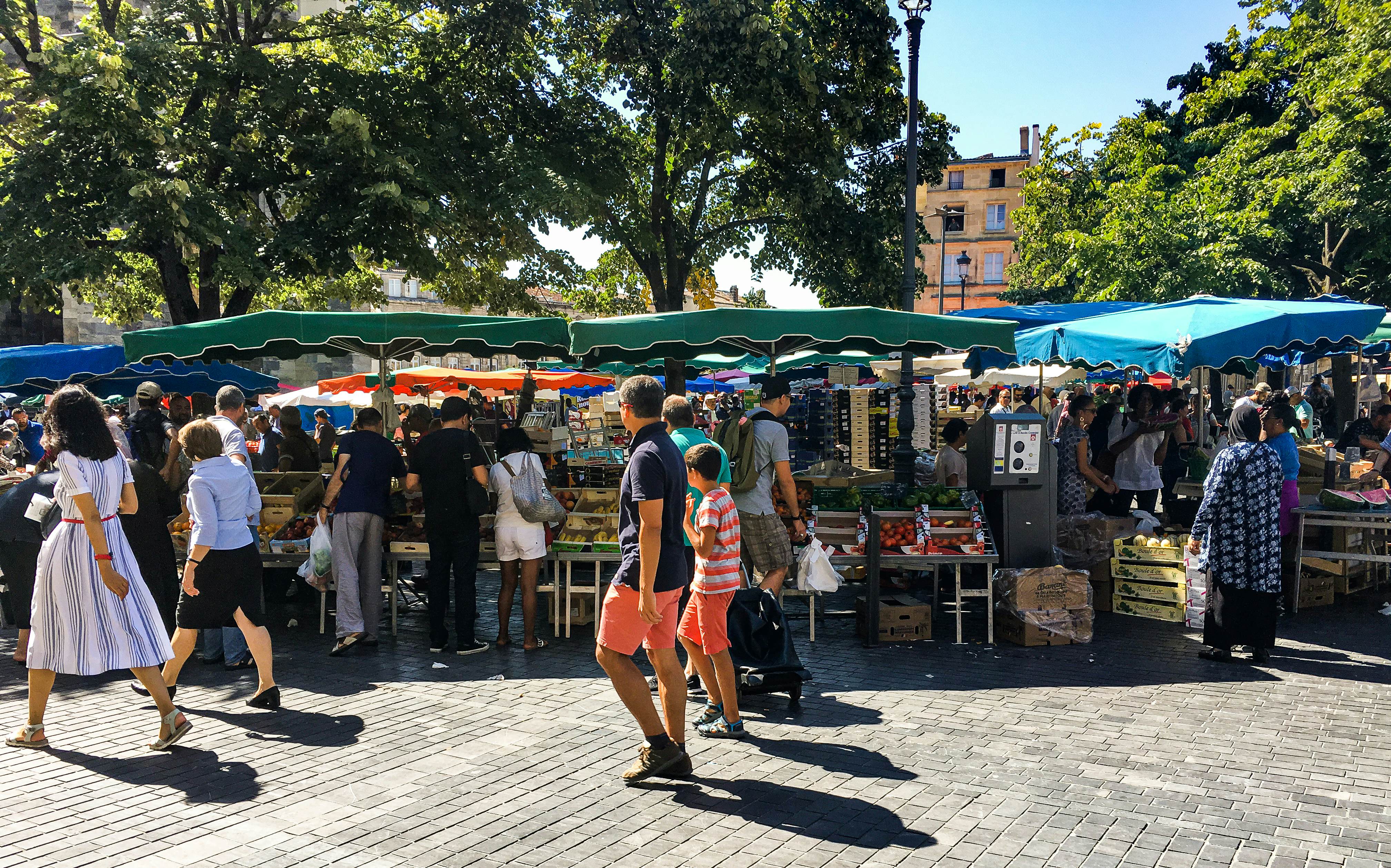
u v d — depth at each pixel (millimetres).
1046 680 6605
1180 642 7645
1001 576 7852
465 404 7695
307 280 20188
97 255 15719
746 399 10305
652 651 4809
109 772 4934
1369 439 13188
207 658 7273
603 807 4453
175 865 3867
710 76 18000
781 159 20297
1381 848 3975
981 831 4164
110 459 5270
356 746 5328
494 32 19109
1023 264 48562
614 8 18797
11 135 18641
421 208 16719
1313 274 30469
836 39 19875
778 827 4223
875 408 17516
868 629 7680
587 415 16781
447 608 9117
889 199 20516
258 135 18797
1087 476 9391
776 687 5945
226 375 16312
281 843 4074
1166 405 10164
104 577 5129
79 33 24062
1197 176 32750
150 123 15742
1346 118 24797
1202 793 4562
